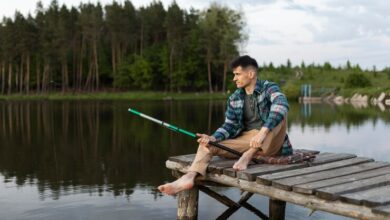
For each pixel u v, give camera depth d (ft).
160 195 24.56
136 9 190.08
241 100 16.55
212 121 65.57
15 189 26.32
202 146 15.83
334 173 14.49
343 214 11.96
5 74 182.91
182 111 86.28
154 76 175.22
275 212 18.83
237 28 166.71
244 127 16.90
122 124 62.39
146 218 20.83
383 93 123.85
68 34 172.04
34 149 41.39
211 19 166.71
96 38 177.47
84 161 35.04
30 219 21.03
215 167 15.26
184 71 166.40
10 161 35.47
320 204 12.42
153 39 193.77
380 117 71.72
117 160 35.22
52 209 22.35
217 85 176.65
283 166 15.28
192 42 167.73
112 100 140.46
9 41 164.86
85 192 25.48
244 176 14.37
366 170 15.05
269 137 15.35
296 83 165.89
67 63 180.45
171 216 21.08
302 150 18.25
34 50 167.32
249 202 22.74
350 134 49.98
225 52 164.04
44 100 143.64
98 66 179.52
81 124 63.05
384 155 37.11
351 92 134.62
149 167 32.30
